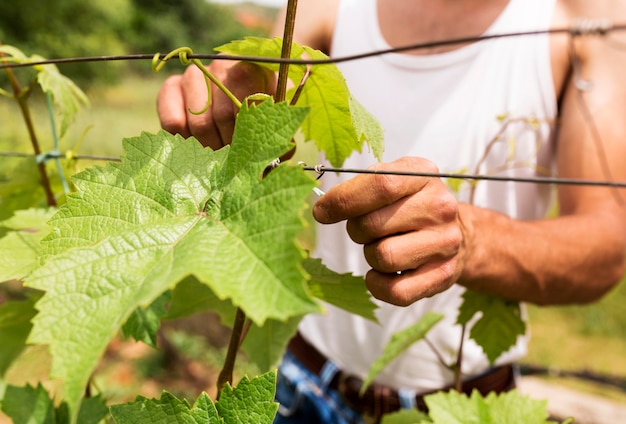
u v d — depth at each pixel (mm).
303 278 505
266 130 651
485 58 1594
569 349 4922
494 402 1031
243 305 500
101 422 997
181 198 681
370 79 1718
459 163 1601
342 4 1842
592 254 1346
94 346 530
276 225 557
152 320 787
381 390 1741
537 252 1201
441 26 1636
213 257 562
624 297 5637
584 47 1566
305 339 1915
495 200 1600
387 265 808
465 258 1024
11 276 854
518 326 1294
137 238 631
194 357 4371
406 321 1680
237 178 651
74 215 677
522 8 1584
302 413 1933
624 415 3398
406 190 786
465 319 1270
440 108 1617
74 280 589
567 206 1585
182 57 788
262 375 737
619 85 1556
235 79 960
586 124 1524
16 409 988
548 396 3557
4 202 1241
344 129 979
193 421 742
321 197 803
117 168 711
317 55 844
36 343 540
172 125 1029
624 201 1496
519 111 1570
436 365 1676
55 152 1168
